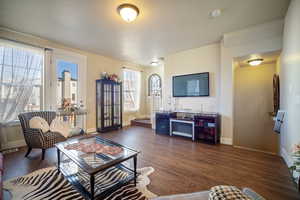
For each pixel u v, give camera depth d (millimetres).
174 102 4449
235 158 2553
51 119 2980
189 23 2660
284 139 2492
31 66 3184
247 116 4242
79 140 2262
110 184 1716
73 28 2842
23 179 1833
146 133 4363
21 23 2648
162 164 2311
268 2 2074
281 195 1590
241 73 4324
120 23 2646
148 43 3635
